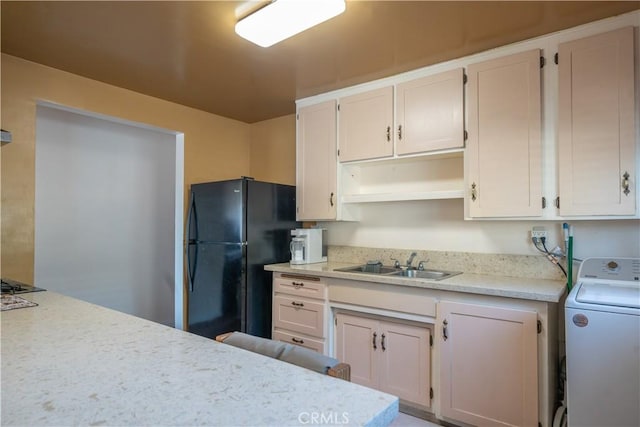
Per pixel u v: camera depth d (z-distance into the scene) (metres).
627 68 1.89
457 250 2.69
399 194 2.70
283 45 2.25
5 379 0.83
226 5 1.83
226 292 2.93
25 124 2.44
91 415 0.68
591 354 1.57
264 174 3.87
